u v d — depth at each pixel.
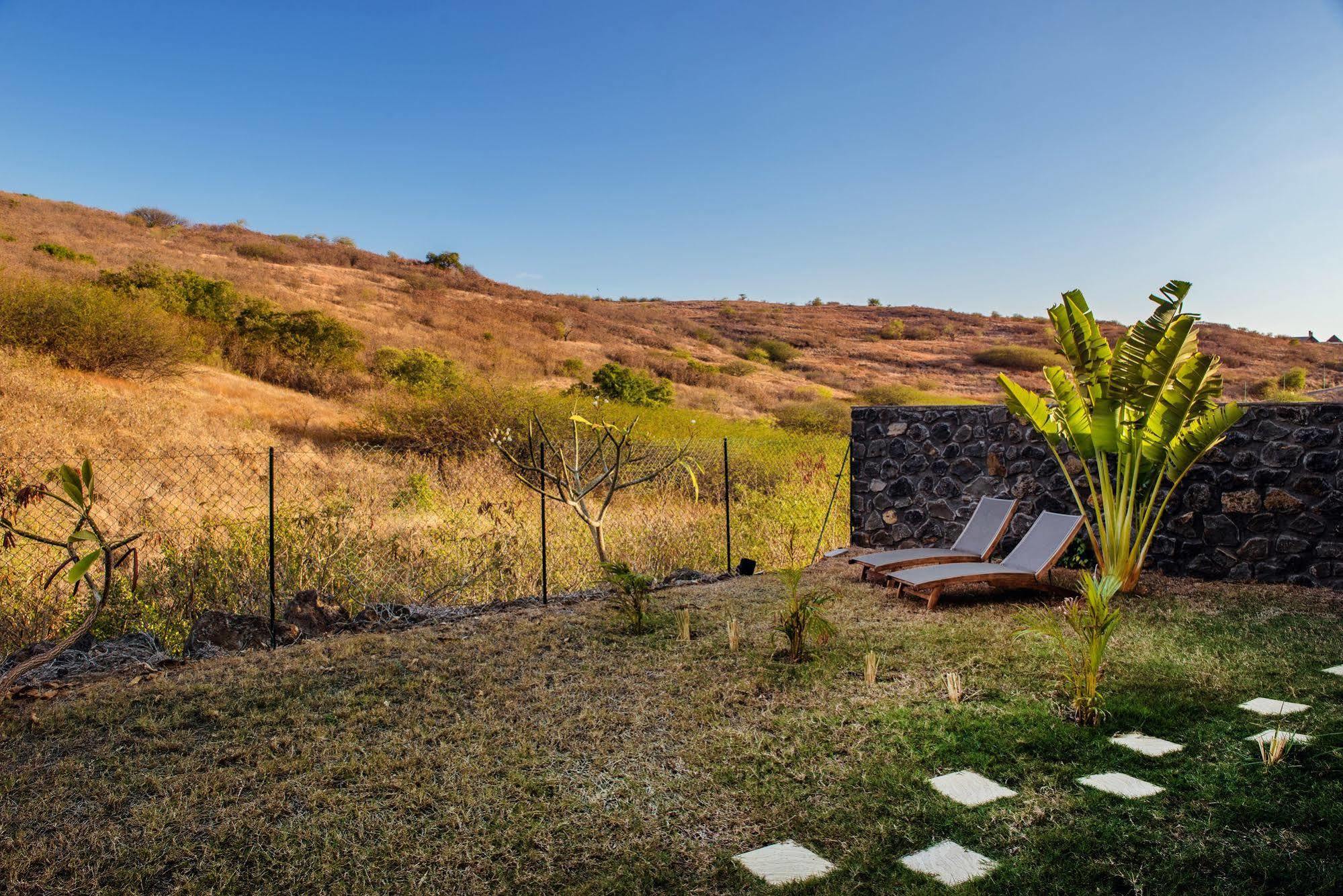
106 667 5.10
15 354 14.93
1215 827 2.87
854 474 9.96
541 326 47.84
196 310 23.80
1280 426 6.95
